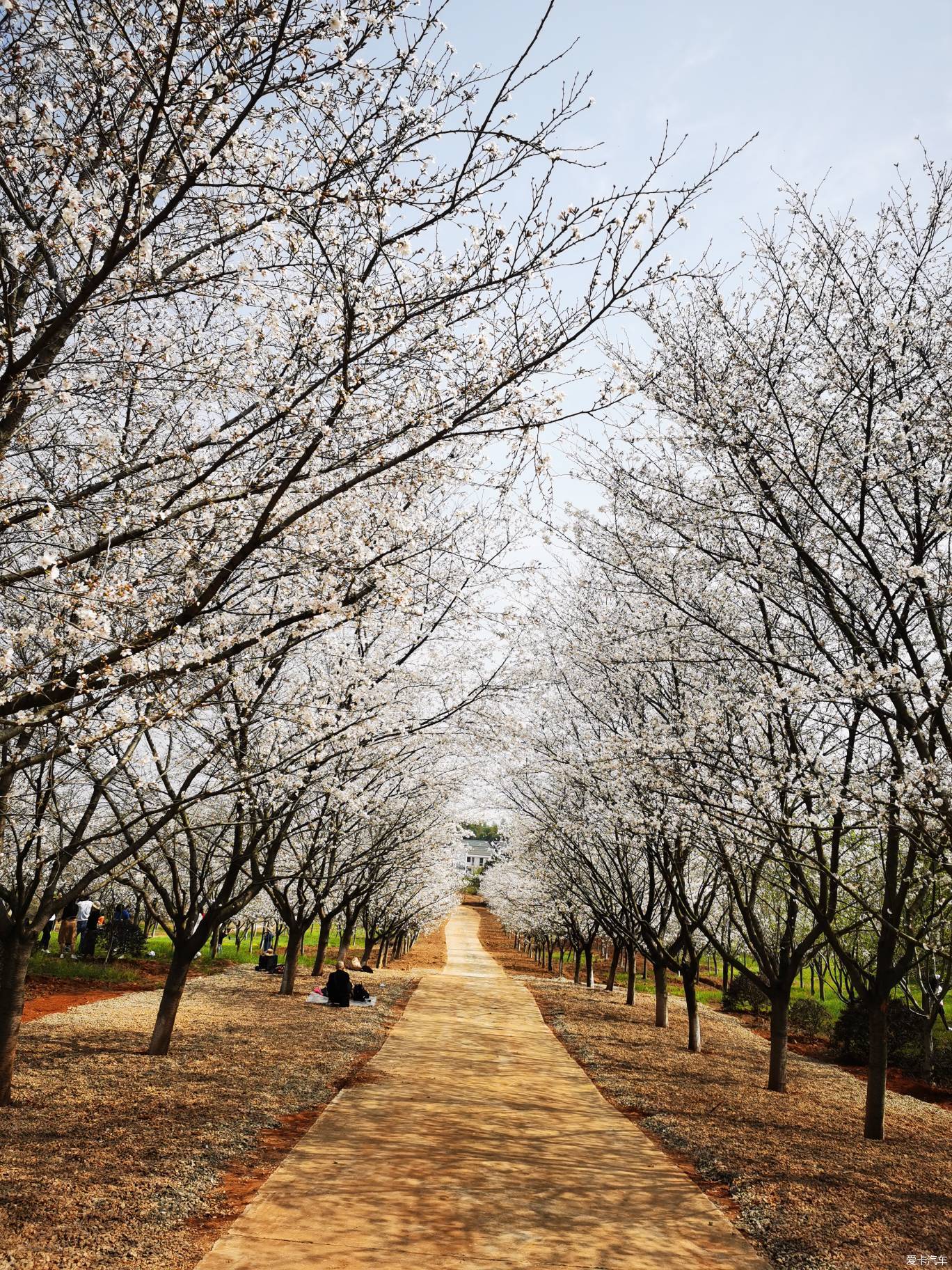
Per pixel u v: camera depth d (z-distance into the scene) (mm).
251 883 10359
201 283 4398
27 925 7629
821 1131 8922
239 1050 10633
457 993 19719
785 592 8781
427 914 32969
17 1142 6332
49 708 3965
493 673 9398
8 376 3691
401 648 10305
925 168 7777
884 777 7723
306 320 4891
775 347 8383
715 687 9859
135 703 6125
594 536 10500
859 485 7848
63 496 5047
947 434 6973
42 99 4332
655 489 9336
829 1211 6285
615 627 10828
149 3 4129
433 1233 5414
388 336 4512
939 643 7105
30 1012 12977
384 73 4363
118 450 4887
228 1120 7383
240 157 4332
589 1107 9438
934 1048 16172
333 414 4398
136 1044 10578
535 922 29078
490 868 45562
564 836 16500
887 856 9039
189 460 5164
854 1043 16141
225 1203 5672
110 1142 6496
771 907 16109
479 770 15664
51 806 7887
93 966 18828
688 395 8305
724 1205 6492
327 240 4887
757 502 8227
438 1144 7457
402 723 8852
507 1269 4949
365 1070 10422
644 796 11000
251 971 21734
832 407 8250
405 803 15727
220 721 9234
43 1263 4473
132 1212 5242
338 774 9406
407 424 4887
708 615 9273
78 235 3986
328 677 8539
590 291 4656
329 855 16562
